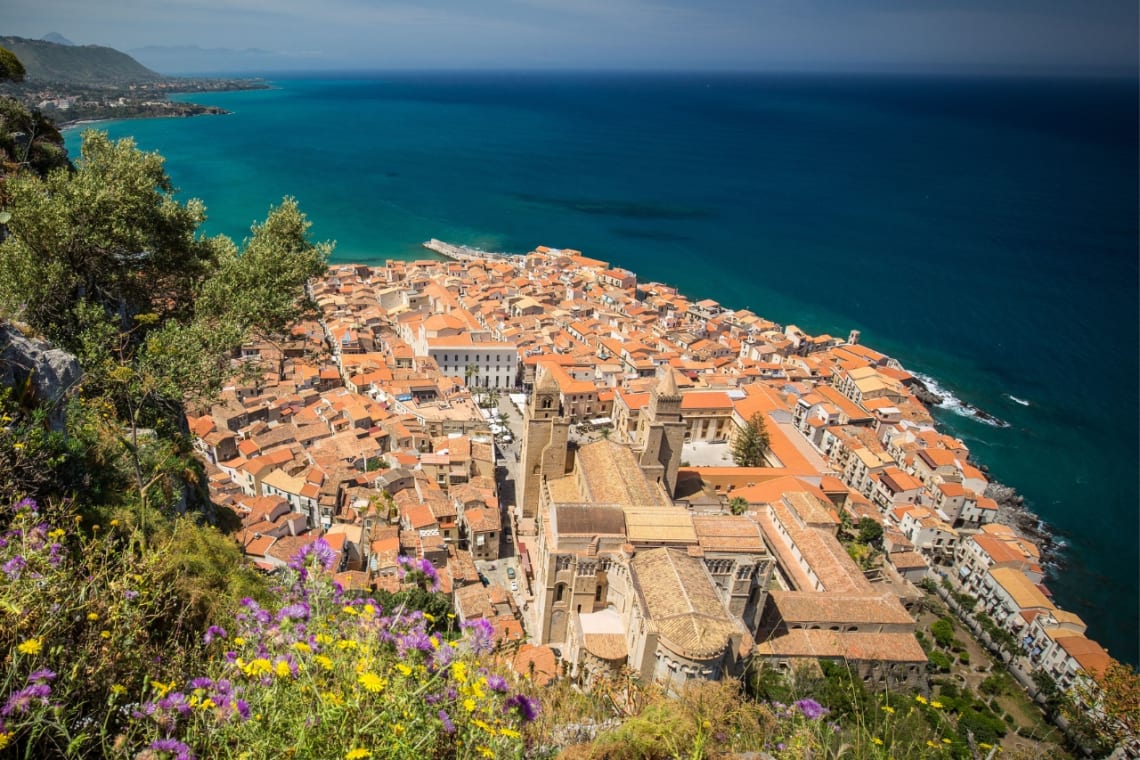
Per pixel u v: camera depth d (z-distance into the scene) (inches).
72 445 1077.1
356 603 653.3
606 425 5856.3
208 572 1075.3
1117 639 4079.7
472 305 7741.1
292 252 2768.2
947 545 4751.5
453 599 3366.1
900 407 6264.8
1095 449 5989.2
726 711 914.1
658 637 2119.8
